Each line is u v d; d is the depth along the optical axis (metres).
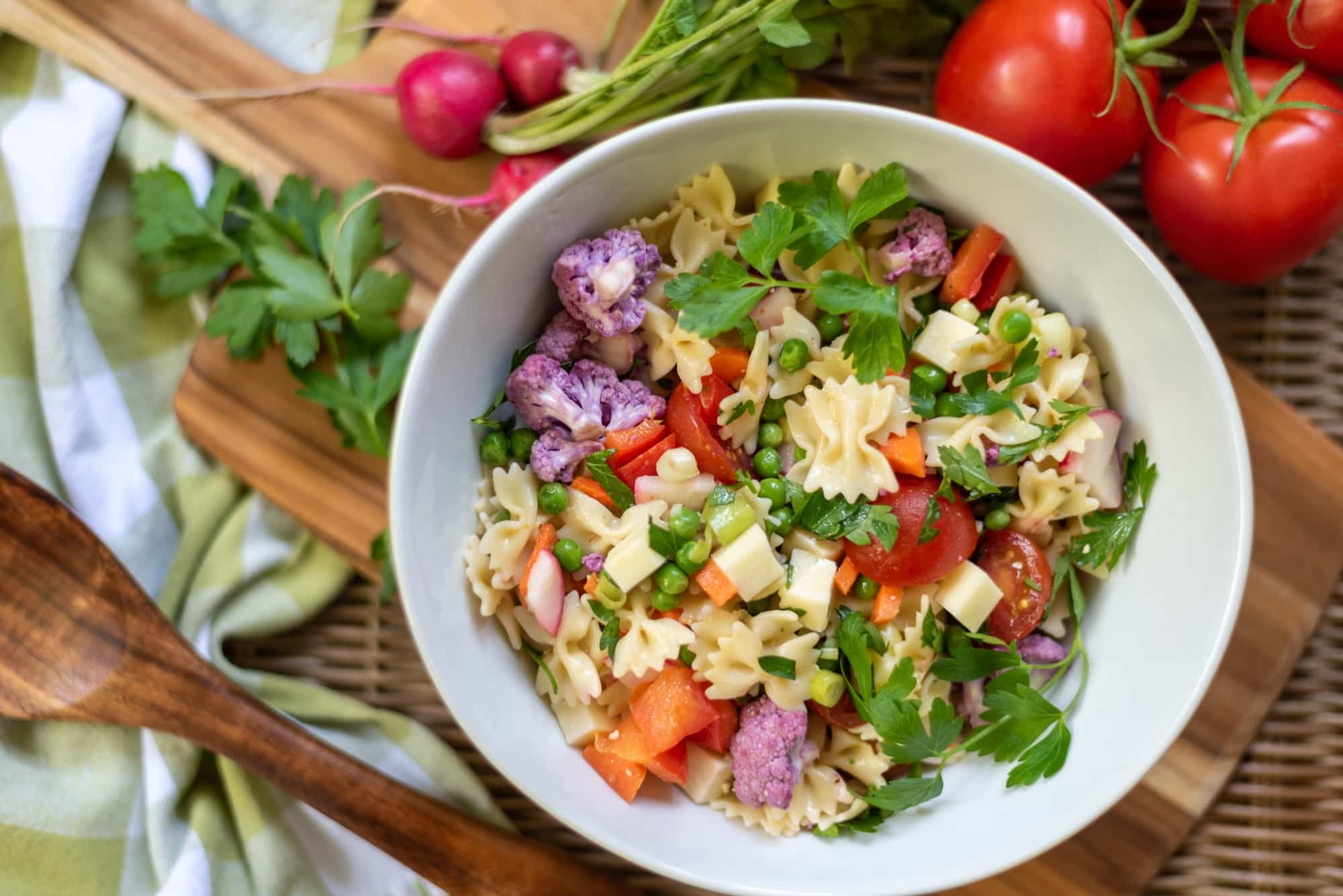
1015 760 0.55
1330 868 0.61
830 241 0.53
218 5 0.62
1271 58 0.59
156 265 0.61
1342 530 0.60
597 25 0.60
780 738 0.55
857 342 0.53
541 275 0.55
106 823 0.61
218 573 0.61
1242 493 0.53
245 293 0.58
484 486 0.56
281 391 0.59
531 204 0.52
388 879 0.62
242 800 0.61
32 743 0.62
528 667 0.56
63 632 0.57
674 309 0.56
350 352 0.59
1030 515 0.56
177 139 0.60
